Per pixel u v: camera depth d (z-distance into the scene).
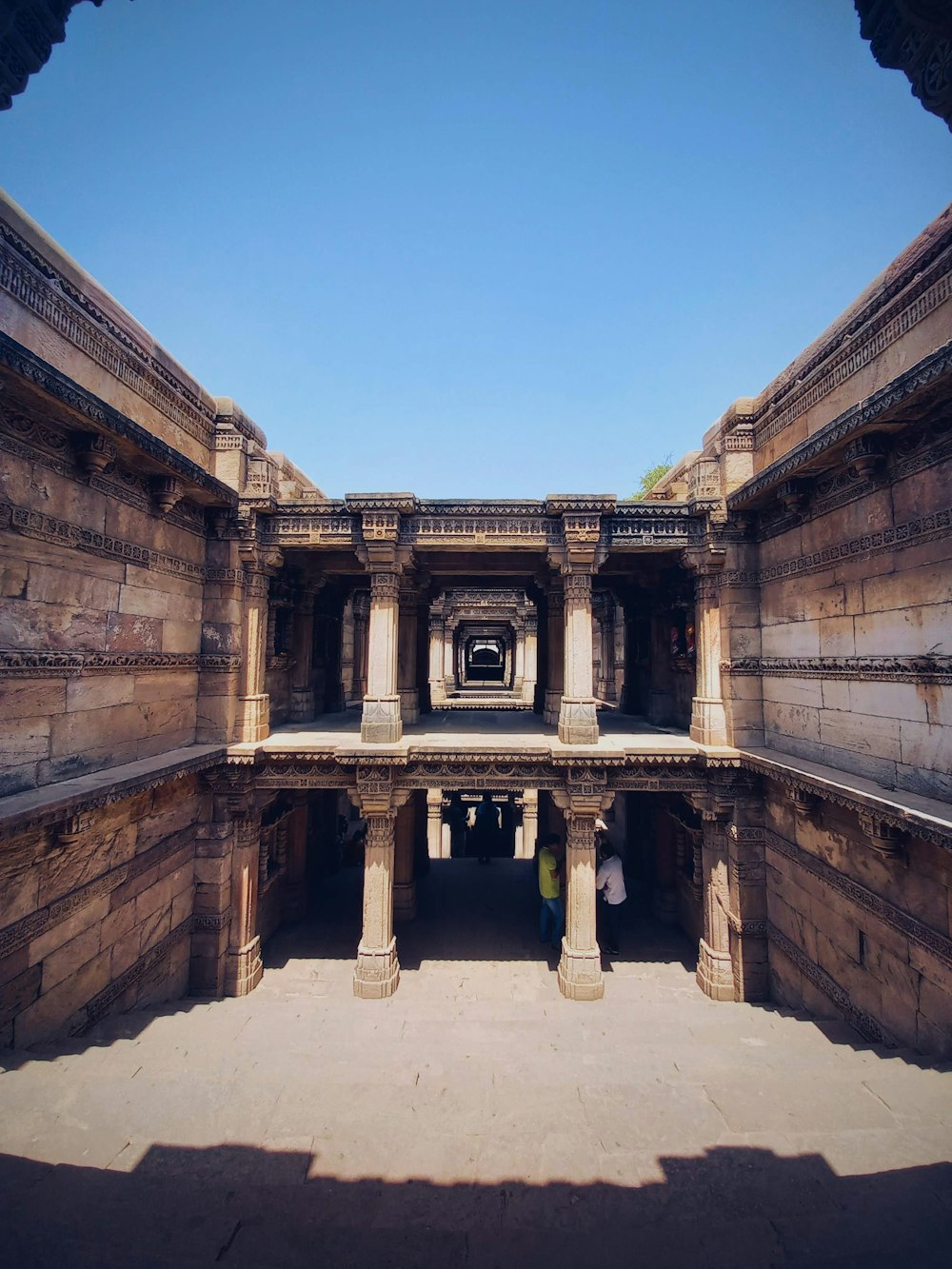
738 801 9.27
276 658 11.27
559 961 10.15
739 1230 3.70
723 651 9.66
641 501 9.66
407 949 10.92
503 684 32.28
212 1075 5.71
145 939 8.05
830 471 7.62
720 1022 7.59
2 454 5.61
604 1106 5.24
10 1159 4.30
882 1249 3.48
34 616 6.06
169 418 8.56
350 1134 4.82
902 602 6.36
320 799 14.52
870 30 2.60
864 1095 5.24
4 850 5.70
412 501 9.22
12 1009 5.86
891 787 6.49
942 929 5.79
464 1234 3.71
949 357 4.70
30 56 2.47
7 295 5.79
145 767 7.35
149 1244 3.53
